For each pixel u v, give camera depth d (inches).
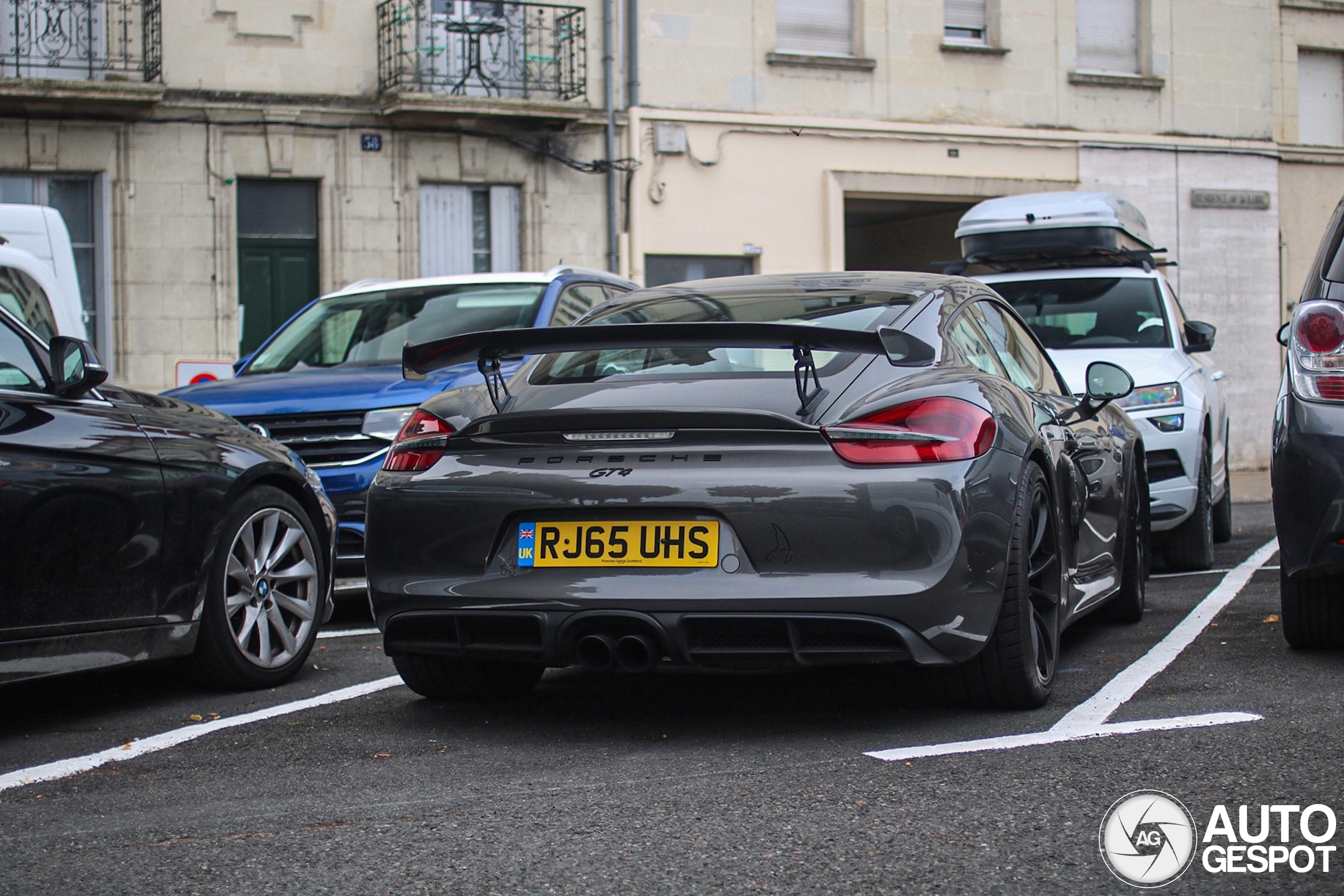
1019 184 837.8
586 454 168.4
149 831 136.6
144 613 196.7
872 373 172.1
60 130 642.8
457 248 723.4
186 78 665.6
